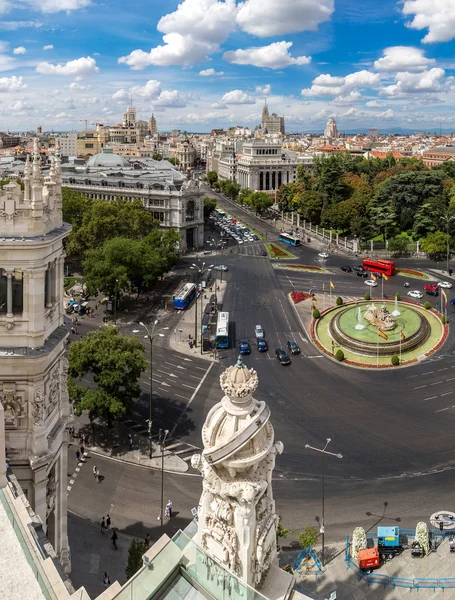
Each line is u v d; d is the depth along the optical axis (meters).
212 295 185.00
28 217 46.53
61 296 53.53
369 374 127.81
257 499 26.34
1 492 37.47
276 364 132.75
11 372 47.81
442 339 145.62
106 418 104.62
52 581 29.42
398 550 72.94
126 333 149.25
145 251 173.88
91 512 80.00
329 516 80.12
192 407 110.56
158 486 86.69
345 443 98.31
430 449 96.19
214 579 25.92
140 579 26.41
